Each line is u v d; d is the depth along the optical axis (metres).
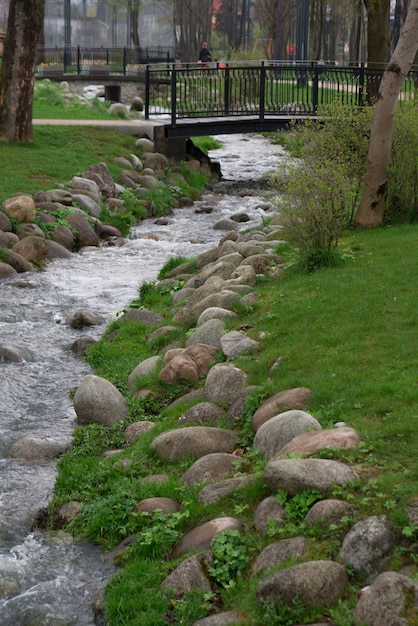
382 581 4.29
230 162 28.14
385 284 9.27
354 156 12.79
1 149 20.59
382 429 5.90
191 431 6.64
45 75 42.88
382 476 5.27
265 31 52.84
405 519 4.81
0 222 14.59
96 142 22.88
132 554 5.54
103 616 5.02
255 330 8.52
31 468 7.08
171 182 21.91
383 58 24.25
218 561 5.09
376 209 12.60
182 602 4.85
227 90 24.05
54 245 14.80
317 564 4.58
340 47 71.94
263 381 7.35
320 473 5.34
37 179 18.47
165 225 18.33
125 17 67.75
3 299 12.13
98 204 17.86
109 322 11.14
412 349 7.31
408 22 11.88
